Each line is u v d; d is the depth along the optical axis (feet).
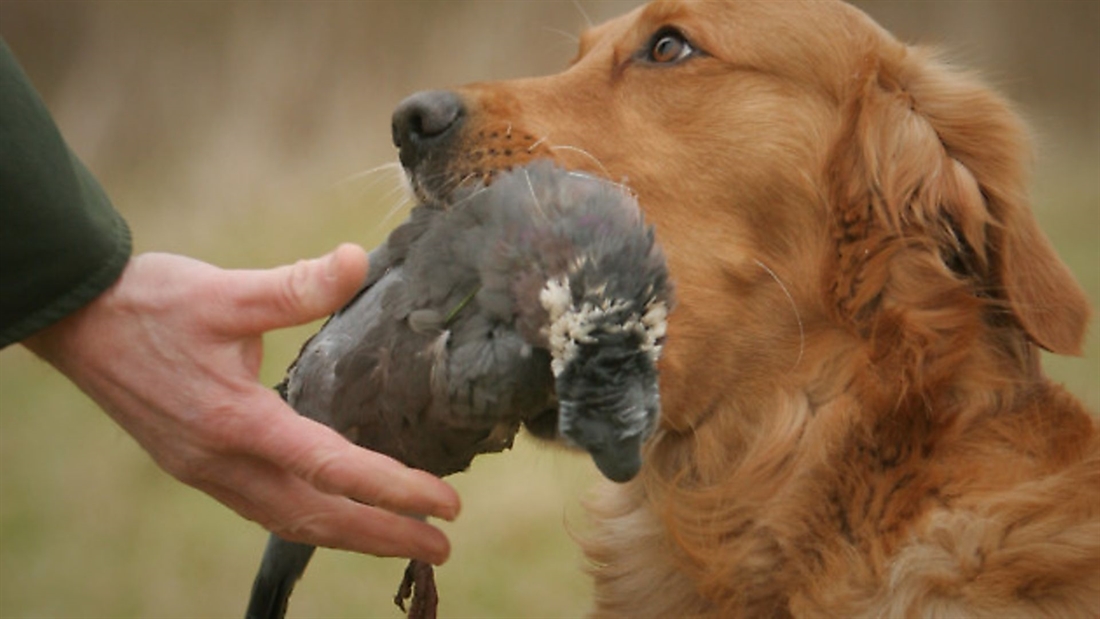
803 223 24.03
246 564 43.37
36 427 56.39
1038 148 24.85
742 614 23.61
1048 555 21.24
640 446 15.47
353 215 72.54
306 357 19.08
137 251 72.95
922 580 21.61
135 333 17.19
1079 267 64.18
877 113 24.04
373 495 16.96
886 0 96.22
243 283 16.87
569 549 41.34
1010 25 96.12
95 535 45.75
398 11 88.58
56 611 40.93
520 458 46.26
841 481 22.90
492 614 38.42
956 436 22.47
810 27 24.85
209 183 84.28
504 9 86.84
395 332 17.95
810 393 23.61
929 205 23.53
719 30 24.99
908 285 23.22
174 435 17.40
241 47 92.79
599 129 24.76
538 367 17.11
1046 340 23.39
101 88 96.02
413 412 17.95
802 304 23.85
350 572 41.50
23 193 16.43
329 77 89.35
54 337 17.33
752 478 23.62
